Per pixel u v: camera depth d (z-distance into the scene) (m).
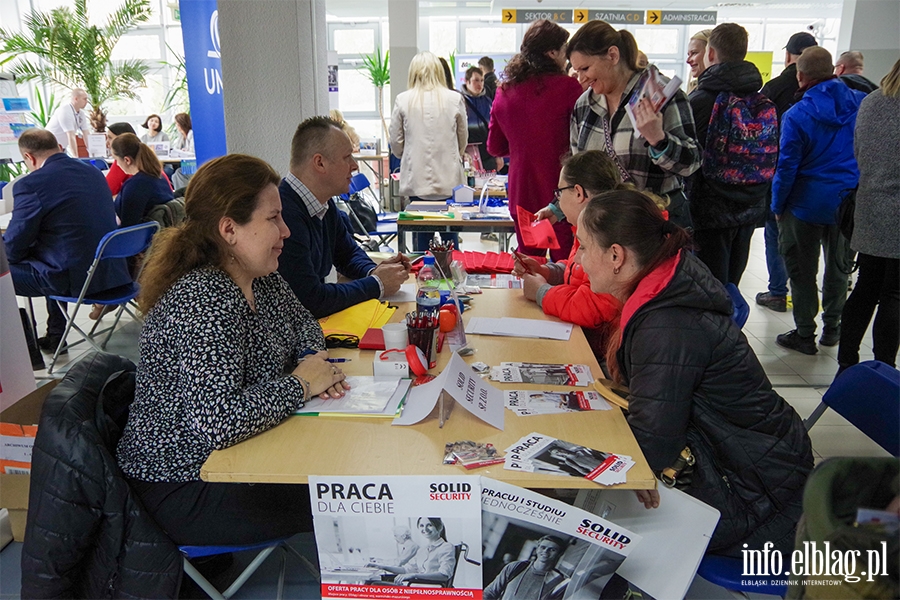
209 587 1.68
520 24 11.45
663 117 2.57
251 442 1.41
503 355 1.90
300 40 2.88
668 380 1.47
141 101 10.03
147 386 1.50
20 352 2.35
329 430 1.46
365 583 1.38
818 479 0.75
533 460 1.33
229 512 1.52
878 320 3.01
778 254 4.61
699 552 1.46
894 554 0.71
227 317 1.47
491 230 3.80
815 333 4.13
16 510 2.23
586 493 1.56
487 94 6.00
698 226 3.32
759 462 1.50
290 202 2.25
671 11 10.16
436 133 4.42
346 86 11.23
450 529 1.32
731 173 3.18
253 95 2.92
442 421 1.48
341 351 1.94
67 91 9.43
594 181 2.15
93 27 8.52
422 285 2.31
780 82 4.27
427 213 3.92
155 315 1.49
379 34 11.10
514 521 1.32
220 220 1.53
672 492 1.46
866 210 2.93
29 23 8.45
